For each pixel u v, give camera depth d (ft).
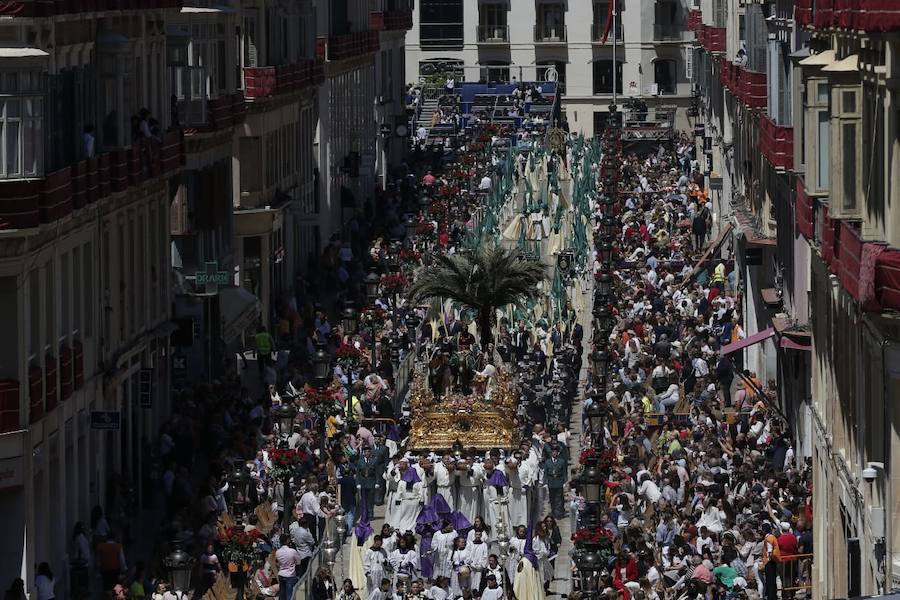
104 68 263.90
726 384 315.37
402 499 249.34
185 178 331.16
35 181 214.90
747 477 243.40
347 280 437.17
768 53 317.22
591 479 209.46
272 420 290.15
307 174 466.70
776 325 288.30
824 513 220.64
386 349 329.52
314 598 216.74
